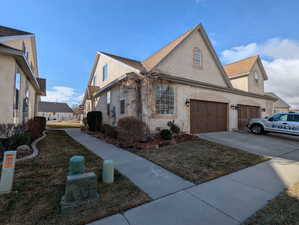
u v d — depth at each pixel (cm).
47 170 403
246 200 291
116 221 225
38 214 233
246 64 1772
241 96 1341
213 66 1283
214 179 384
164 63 995
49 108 5369
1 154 496
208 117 1111
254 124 1118
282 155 623
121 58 1350
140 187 331
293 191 329
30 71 838
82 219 226
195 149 658
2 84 620
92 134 1055
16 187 311
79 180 258
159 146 695
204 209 260
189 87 1022
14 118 693
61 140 822
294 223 229
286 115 988
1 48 596
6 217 225
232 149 678
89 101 1906
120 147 681
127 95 962
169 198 292
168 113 922
